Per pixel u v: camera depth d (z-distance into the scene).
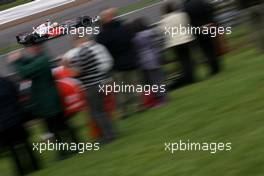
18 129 17.36
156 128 18.16
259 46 24.31
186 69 22.77
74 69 17.94
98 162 16.39
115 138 18.38
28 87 18.19
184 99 20.56
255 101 17.25
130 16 50.94
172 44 22.45
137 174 14.20
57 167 17.23
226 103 18.08
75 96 17.95
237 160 13.05
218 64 23.11
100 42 20.02
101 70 17.98
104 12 20.06
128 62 20.20
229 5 28.42
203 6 22.11
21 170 17.81
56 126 18.05
